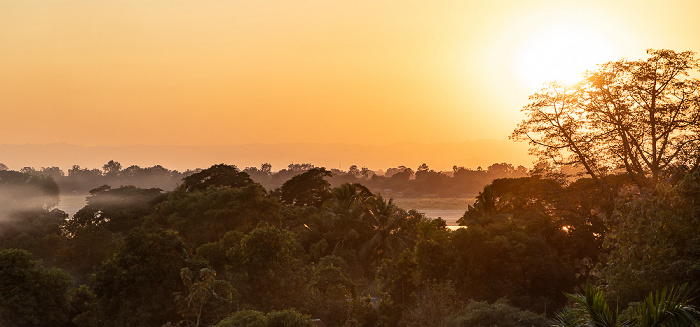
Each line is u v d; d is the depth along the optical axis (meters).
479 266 41.44
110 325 36.53
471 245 41.88
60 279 41.38
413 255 43.62
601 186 46.06
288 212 78.25
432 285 39.78
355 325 38.91
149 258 37.34
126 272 36.72
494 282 41.06
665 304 13.87
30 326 38.94
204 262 38.66
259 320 31.28
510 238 43.16
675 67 42.62
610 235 28.77
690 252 23.06
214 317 35.28
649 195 29.56
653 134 43.22
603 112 45.34
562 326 15.29
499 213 60.69
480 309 32.31
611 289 26.67
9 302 38.09
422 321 35.91
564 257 44.12
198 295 33.06
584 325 14.50
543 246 42.66
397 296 42.22
